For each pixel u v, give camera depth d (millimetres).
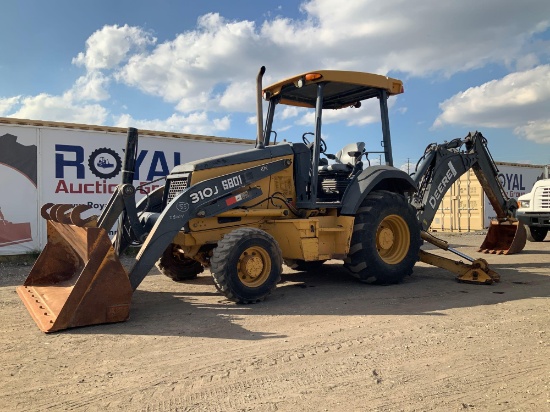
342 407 2895
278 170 6477
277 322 4855
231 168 6168
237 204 6043
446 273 8086
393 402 2957
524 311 5266
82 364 3650
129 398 3035
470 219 19344
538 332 4434
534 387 3180
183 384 3248
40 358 3791
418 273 8086
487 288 6660
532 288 6645
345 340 4203
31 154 10555
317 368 3533
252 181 6199
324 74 6555
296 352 3885
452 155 8734
